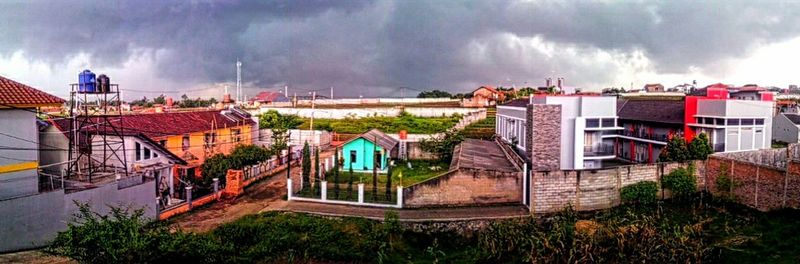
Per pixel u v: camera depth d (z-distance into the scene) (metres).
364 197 30.38
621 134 53.12
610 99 38.62
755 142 43.38
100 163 34.44
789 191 26.11
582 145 37.69
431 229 26.39
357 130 63.88
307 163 34.16
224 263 20.19
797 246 22.00
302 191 32.66
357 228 25.50
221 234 24.11
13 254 21.84
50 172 32.72
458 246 25.89
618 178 29.17
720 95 50.34
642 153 49.81
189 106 101.25
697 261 21.34
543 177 27.91
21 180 25.17
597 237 22.92
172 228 24.22
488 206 29.23
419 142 47.50
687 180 30.19
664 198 30.25
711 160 30.67
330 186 33.38
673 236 22.91
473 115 72.31
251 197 33.25
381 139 44.12
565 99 38.19
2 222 21.80
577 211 28.36
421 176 38.72
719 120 42.44
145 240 17.05
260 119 63.97
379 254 22.91
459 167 29.58
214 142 46.91
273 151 46.41
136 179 28.61
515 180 29.41
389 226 25.31
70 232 16.73
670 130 46.34
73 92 31.80
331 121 73.94
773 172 26.97
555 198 28.12
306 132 56.84
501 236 24.28
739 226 25.55
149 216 27.34
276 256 22.59
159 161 36.69
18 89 25.41
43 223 23.27
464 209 28.72
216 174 35.25
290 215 27.50
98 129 34.25
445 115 79.19
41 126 32.72
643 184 29.50
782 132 60.84
